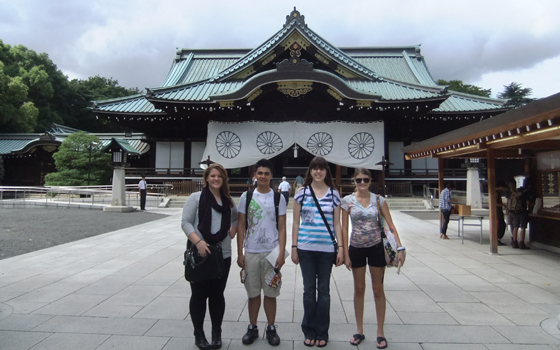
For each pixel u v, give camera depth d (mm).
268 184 3502
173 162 24000
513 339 3459
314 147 20969
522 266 6523
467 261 6941
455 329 3705
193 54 31625
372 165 20688
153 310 4227
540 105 4961
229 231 3438
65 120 50094
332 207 3416
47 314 4066
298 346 3350
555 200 8000
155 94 21125
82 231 10672
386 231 3398
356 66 24188
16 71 41625
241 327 3793
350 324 3885
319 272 3355
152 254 7426
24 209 17219
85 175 24109
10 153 30453
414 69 28578
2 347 3232
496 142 7094
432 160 23391
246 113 22297
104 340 3416
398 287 5203
